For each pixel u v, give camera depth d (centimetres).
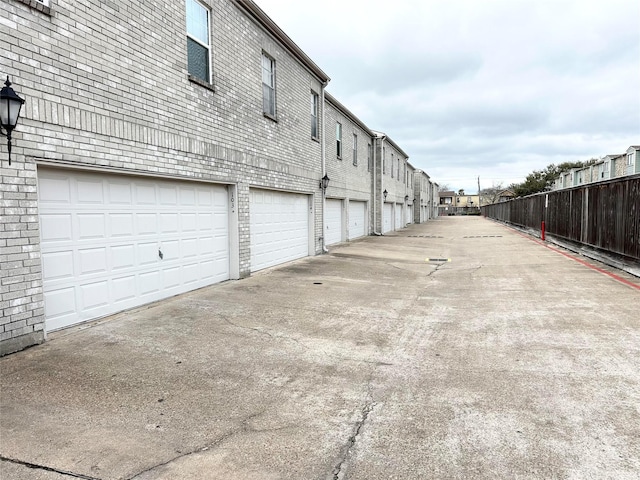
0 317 439
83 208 561
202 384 389
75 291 552
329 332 552
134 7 612
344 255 1409
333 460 273
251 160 962
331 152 1664
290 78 1181
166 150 684
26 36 459
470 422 319
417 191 4303
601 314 614
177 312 637
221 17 839
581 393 364
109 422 319
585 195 1245
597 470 258
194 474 257
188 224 777
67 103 509
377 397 364
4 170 441
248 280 912
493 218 4919
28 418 322
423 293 805
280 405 349
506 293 786
